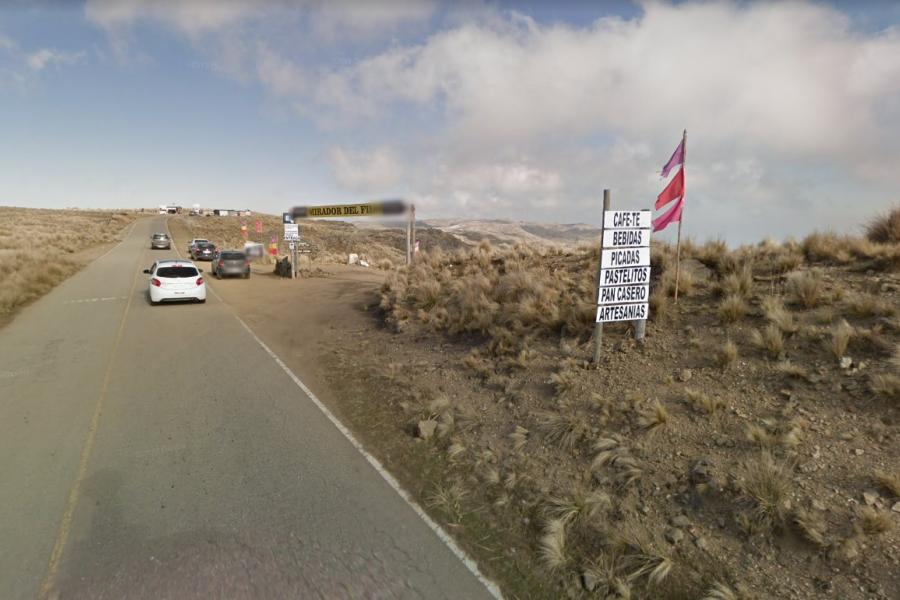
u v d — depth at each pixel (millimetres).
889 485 3240
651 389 5094
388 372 7438
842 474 3473
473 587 3113
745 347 5297
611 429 4676
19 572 3141
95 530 3592
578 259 10641
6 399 6395
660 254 8461
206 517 3781
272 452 4945
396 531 3666
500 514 3904
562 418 4973
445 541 3566
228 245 45875
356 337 10062
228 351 9125
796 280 6023
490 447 4922
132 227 67938
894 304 5129
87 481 4312
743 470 3674
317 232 63625
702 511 3518
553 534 3475
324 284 18953
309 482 4355
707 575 3051
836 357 4621
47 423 5609
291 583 3076
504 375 6414
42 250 27609
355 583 3100
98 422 5648
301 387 7078
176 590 2992
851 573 2834
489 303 8750
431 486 4336
